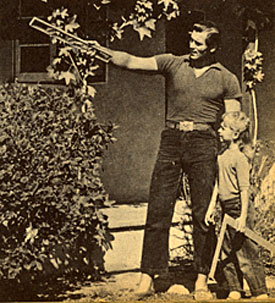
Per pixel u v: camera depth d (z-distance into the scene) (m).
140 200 8.69
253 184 7.90
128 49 8.59
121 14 8.40
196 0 8.88
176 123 6.98
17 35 8.79
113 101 8.74
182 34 8.76
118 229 7.74
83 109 7.10
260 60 8.41
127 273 7.76
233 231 6.73
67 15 7.10
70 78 7.11
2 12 8.79
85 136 7.07
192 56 6.91
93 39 7.95
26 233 6.66
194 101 6.91
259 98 9.76
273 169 8.32
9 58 8.79
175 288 7.22
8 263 6.71
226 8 8.94
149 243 7.06
